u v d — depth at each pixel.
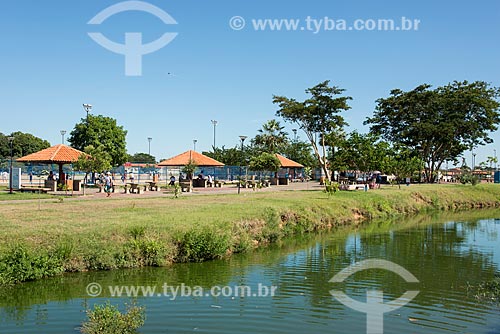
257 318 11.46
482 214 38.50
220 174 64.75
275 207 25.50
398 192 42.16
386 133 66.00
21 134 90.25
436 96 62.38
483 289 14.40
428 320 11.55
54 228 16.34
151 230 17.36
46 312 11.71
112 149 59.66
